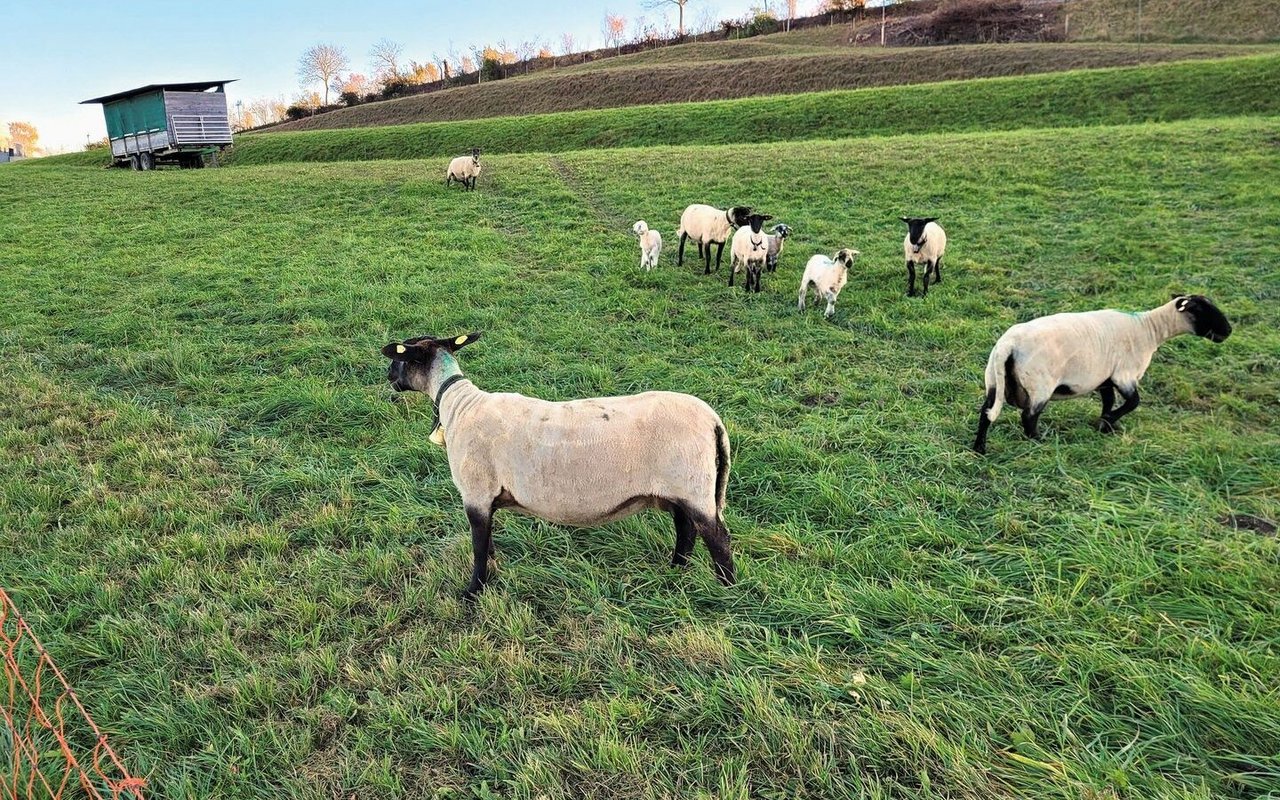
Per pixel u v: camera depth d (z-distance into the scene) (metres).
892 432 6.53
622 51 84.19
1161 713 3.24
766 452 6.09
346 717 3.47
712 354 8.77
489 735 3.36
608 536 4.93
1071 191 16.41
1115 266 11.42
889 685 3.50
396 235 15.76
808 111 34.12
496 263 13.04
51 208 19.52
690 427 4.08
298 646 3.94
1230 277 10.55
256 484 5.85
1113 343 6.11
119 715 3.51
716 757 3.21
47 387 7.79
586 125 37.31
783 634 4.02
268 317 10.26
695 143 33.06
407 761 3.25
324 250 14.38
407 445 6.36
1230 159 17.19
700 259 13.75
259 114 119.19
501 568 4.62
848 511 5.17
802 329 9.56
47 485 5.69
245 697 3.54
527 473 4.12
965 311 10.16
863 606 4.09
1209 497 5.11
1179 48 44.78
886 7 79.19
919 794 2.95
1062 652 3.67
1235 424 6.44
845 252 9.88
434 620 4.18
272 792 3.08
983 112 31.03
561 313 10.34
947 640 3.85
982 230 14.12
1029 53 46.19
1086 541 4.57
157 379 8.19
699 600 4.27
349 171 25.19
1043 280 11.23
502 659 3.77
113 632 3.98
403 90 80.31
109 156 41.91
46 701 3.56
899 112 32.62
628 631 3.97
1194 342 8.38
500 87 61.28
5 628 4.00
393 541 4.95
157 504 5.46
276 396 7.40
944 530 4.84
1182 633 3.76
